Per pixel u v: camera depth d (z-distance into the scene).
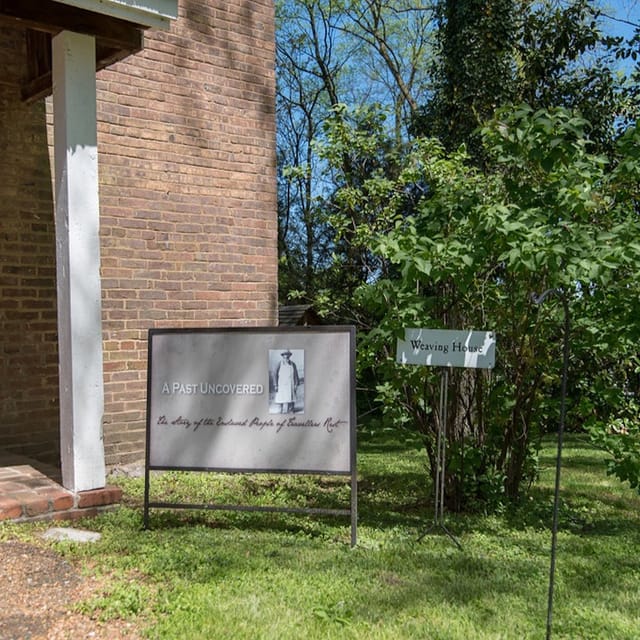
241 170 8.26
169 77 7.60
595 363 6.15
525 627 3.52
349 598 3.77
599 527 5.88
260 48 8.47
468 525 5.65
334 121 7.16
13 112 6.59
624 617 3.71
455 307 5.89
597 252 4.64
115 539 4.62
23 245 6.64
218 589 3.81
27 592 3.66
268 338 4.99
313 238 16.12
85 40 5.17
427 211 5.65
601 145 11.32
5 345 6.52
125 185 7.24
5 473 5.71
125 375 7.25
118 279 7.20
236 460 4.97
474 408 6.19
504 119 5.80
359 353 6.05
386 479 7.78
